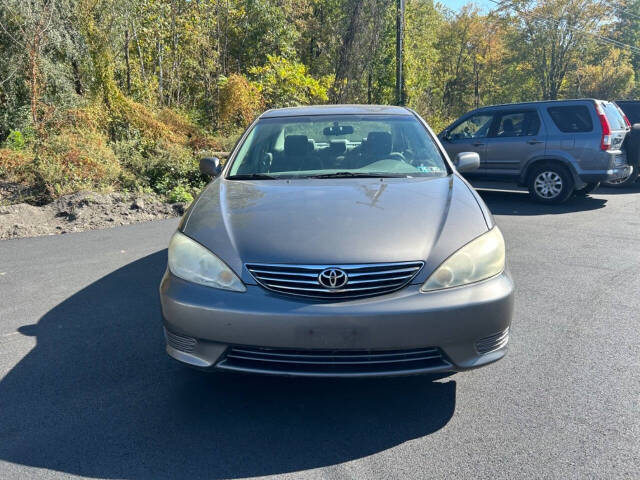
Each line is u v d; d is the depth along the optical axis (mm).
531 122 8742
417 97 28938
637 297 4301
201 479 2203
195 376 3078
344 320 2391
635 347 3393
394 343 2420
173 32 16500
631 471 2203
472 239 2684
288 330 2414
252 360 2547
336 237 2605
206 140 11953
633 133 8797
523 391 2867
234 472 2244
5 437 2496
